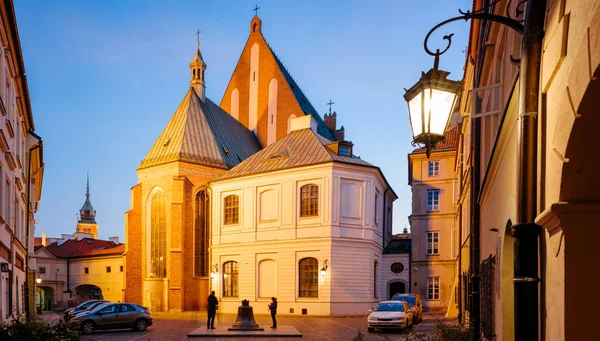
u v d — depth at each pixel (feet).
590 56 10.85
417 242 152.66
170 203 160.86
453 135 155.33
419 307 107.14
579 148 12.94
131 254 167.32
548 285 15.80
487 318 39.86
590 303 13.96
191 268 160.76
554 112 14.33
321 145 140.15
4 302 64.44
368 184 135.33
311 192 133.59
